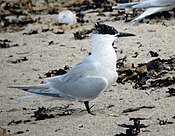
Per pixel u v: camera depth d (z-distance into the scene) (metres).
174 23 18.92
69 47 17.86
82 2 22.69
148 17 19.78
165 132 10.87
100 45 12.50
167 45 16.86
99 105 13.05
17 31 20.47
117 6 19.98
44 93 12.70
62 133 11.38
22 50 18.22
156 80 13.99
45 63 16.75
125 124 11.48
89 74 12.47
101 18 20.44
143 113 12.09
